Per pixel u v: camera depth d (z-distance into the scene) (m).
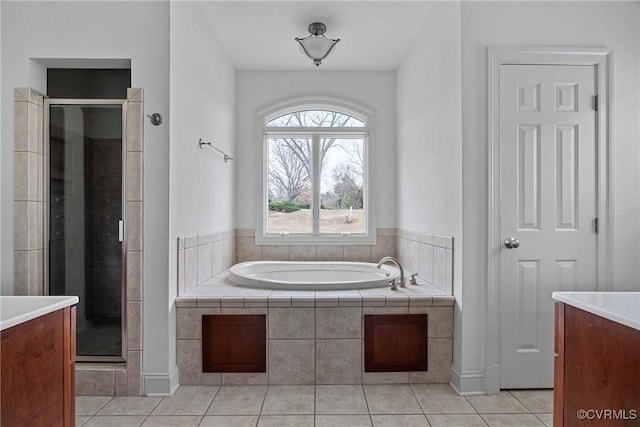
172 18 2.26
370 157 3.88
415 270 3.13
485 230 2.23
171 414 2.00
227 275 3.12
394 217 3.86
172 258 2.28
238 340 2.33
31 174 2.26
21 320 1.05
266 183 3.93
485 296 2.23
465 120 2.22
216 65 3.15
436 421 1.94
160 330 2.21
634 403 0.98
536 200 2.27
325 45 2.90
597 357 1.11
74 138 2.36
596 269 2.28
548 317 2.27
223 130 3.38
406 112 3.45
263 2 2.65
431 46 2.74
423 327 2.35
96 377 2.20
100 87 2.68
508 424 1.91
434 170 2.68
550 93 2.27
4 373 1.01
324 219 3.94
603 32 2.28
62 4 2.25
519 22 2.24
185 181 2.47
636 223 2.29
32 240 2.26
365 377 2.35
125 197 2.30
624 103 2.28
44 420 1.17
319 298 2.33
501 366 2.26
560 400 1.28
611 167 2.27
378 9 2.73
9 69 2.24
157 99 2.22
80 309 2.35
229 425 1.90
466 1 2.22
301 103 3.87
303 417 1.97
